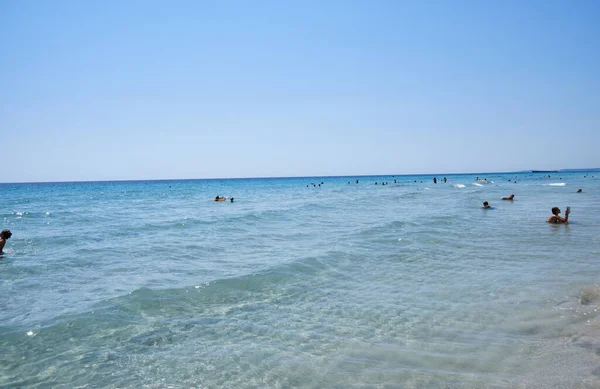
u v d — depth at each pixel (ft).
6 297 25.99
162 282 29.22
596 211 73.77
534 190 151.84
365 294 26.02
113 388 14.93
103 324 21.16
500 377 15.03
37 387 15.08
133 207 107.34
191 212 89.86
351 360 16.78
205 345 18.60
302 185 326.65
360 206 96.89
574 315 21.38
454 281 28.63
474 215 70.85
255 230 57.67
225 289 27.37
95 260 37.55
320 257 36.88
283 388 14.65
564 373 15.23
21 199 149.48
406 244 43.75
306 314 22.50
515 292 25.54
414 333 19.45
